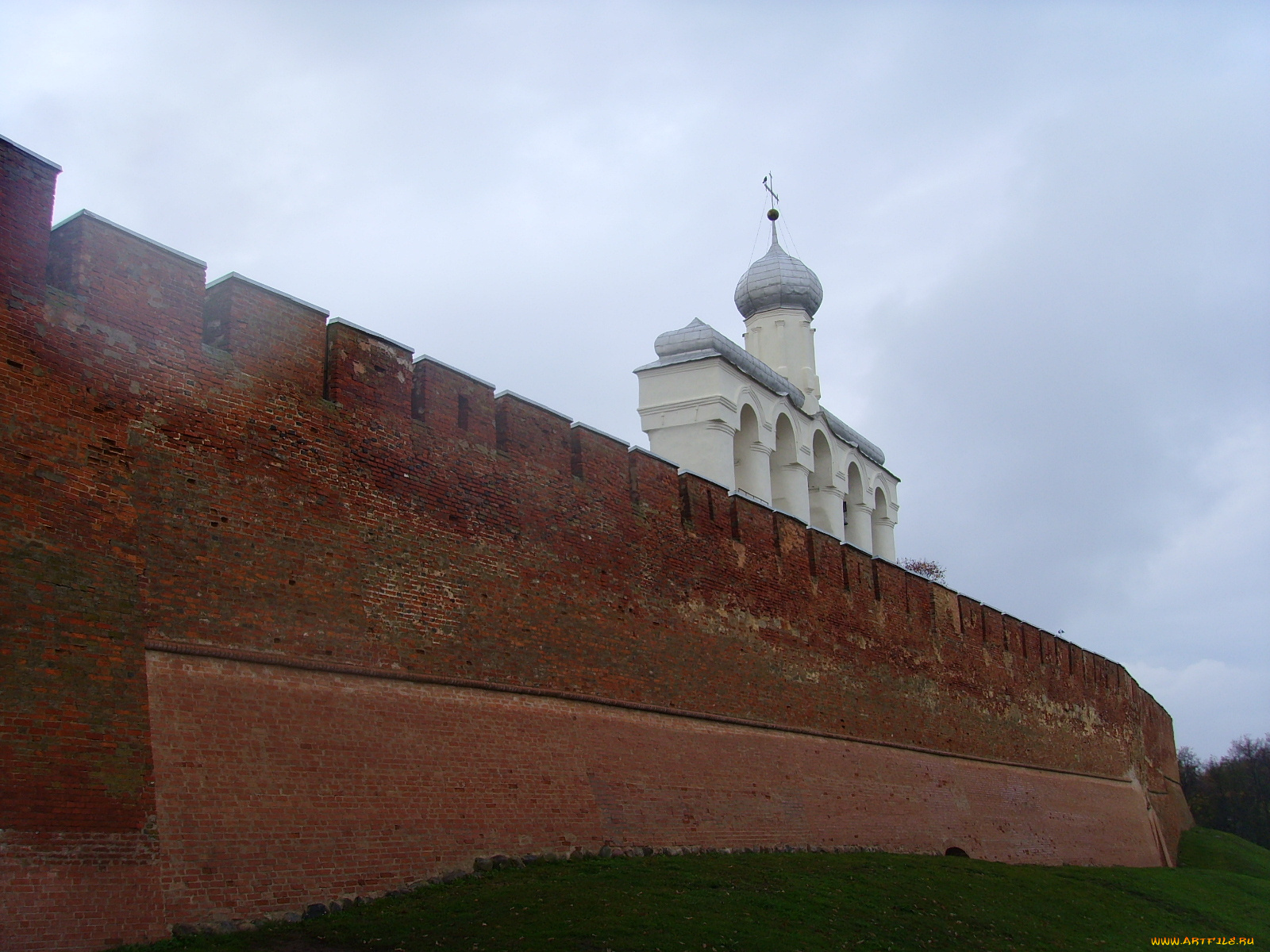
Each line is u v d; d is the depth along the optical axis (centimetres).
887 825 3406
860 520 5075
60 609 1622
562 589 2505
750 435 4325
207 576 1825
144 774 1659
